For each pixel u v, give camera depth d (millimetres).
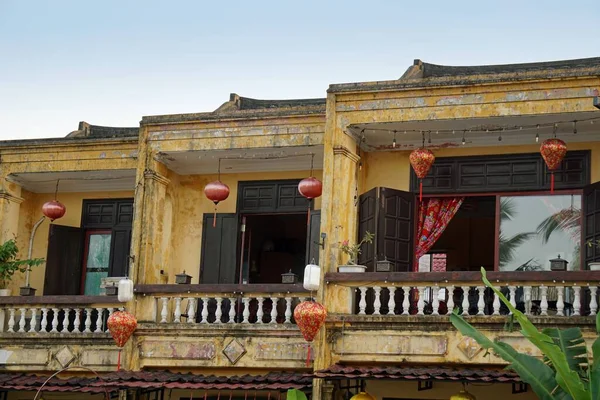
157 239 19219
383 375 15180
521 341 15602
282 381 16344
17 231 21500
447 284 16219
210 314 19328
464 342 15961
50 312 20516
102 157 20312
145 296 18453
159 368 18234
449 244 22266
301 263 22375
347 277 16719
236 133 18719
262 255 21906
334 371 15438
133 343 18281
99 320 18953
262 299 17859
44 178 21203
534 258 17781
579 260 17484
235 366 17594
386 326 16453
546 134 17703
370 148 18844
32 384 17797
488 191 18219
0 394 19797
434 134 18000
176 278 18719
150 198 19031
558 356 11844
